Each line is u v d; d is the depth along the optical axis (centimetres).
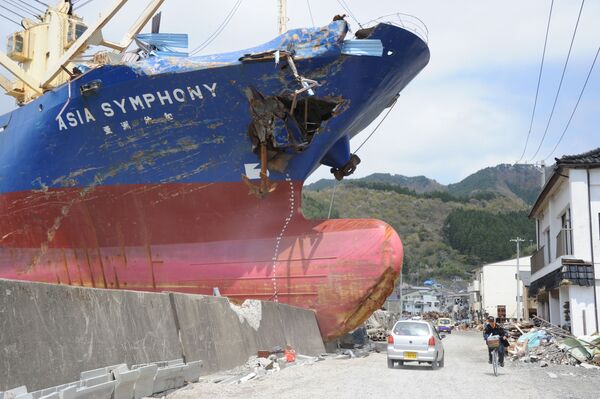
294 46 1878
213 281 2089
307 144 2016
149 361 1020
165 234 2166
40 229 2344
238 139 2033
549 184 2892
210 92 1956
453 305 11706
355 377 1338
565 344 1981
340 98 1962
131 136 2080
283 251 2056
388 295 1994
